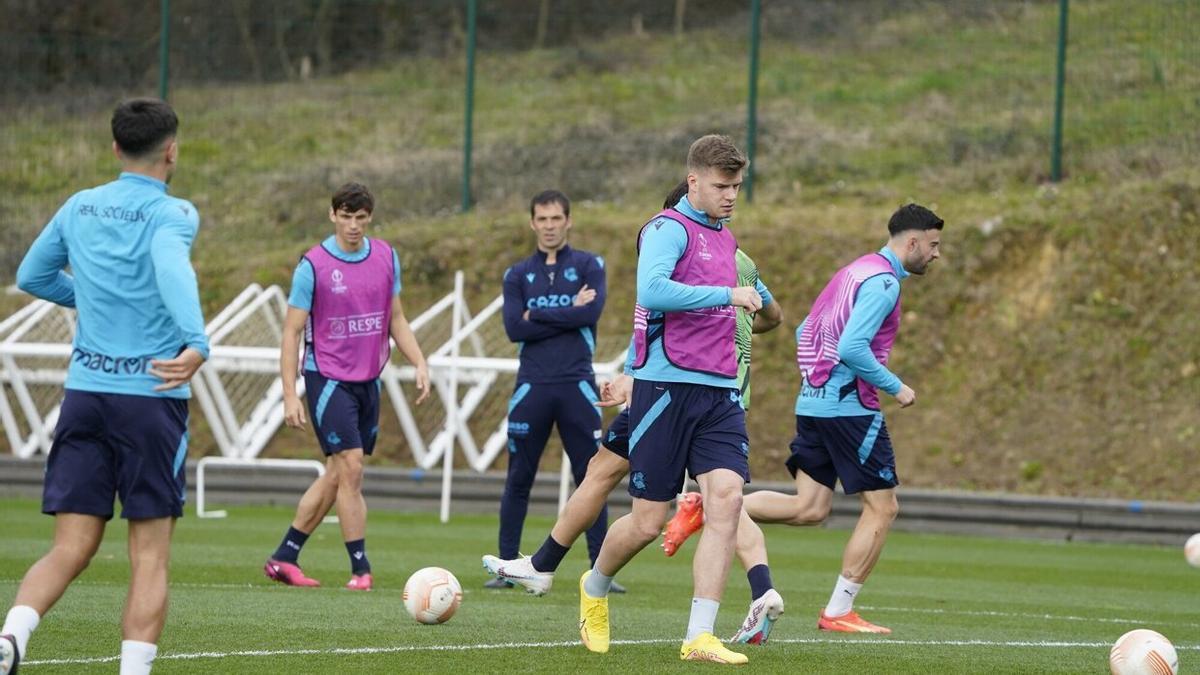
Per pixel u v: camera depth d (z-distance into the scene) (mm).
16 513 49031
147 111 17562
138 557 17484
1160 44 77812
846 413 27562
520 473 34312
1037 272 64250
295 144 84938
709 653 21672
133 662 17172
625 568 39562
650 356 21812
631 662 21750
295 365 32938
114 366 17156
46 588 17109
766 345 64125
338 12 96062
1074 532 51000
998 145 74750
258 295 67312
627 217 71250
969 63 85312
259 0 92188
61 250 17812
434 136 86562
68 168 79625
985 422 59344
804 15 101188
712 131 83750
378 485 54781
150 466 17250
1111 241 64188
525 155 81625
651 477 21750
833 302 27922
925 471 57719
